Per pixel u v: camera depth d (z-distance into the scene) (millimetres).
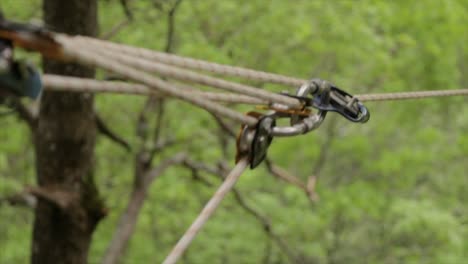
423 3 11703
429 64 12602
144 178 10102
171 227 14188
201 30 11703
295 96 3023
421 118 14688
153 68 2062
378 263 17734
